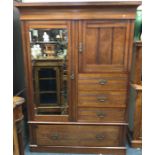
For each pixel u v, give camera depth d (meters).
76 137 1.90
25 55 1.70
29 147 1.99
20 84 2.22
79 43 1.63
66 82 1.77
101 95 1.76
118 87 1.73
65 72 1.74
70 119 1.85
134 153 1.97
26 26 1.62
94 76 1.71
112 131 1.85
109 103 1.78
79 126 1.86
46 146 1.95
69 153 1.95
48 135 1.91
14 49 2.04
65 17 1.57
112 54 1.65
